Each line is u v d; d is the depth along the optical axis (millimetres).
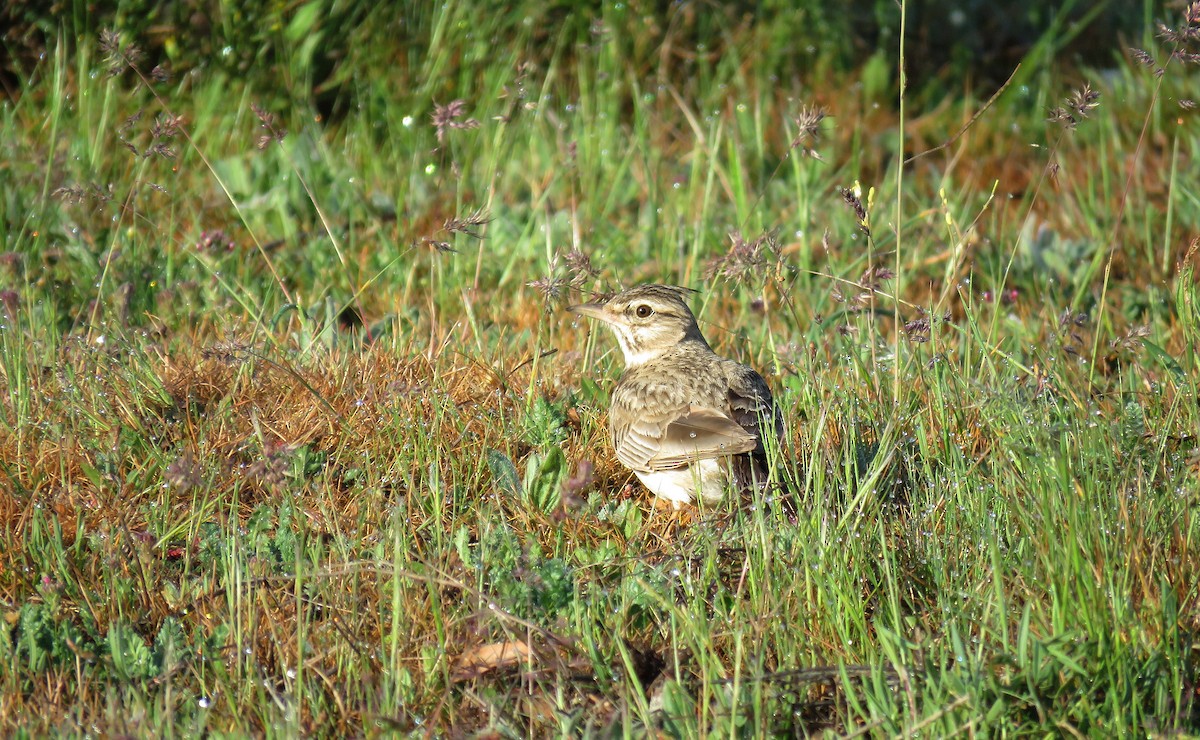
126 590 8391
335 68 18109
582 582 8664
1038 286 14852
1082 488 8391
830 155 18016
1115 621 7363
